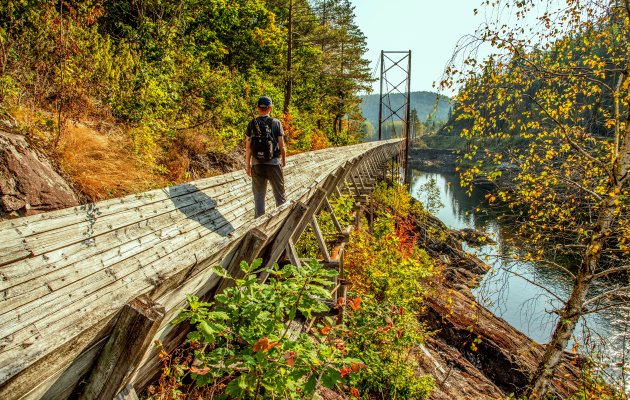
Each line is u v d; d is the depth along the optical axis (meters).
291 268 2.05
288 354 1.75
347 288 5.48
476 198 41.44
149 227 2.38
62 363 1.12
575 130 5.20
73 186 3.84
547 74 5.01
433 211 23.12
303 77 27.34
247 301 1.94
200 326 1.65
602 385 4.89
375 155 22.08
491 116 5.35
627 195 4.54
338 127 43.62
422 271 6.45
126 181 4.77
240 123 10.86
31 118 3.97
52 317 1.32
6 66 4.23
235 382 1.85
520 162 5.50
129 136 5.74
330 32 32.19
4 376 0.92
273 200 4.95
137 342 1.27
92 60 5.78
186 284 1.81
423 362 6.70
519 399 5.88
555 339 5.10
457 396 6.10
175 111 8.02
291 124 17.80
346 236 6.28
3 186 2.99
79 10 5.72
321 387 3.71
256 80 16.56
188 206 3.08
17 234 1.48
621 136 4.99
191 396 2.22
